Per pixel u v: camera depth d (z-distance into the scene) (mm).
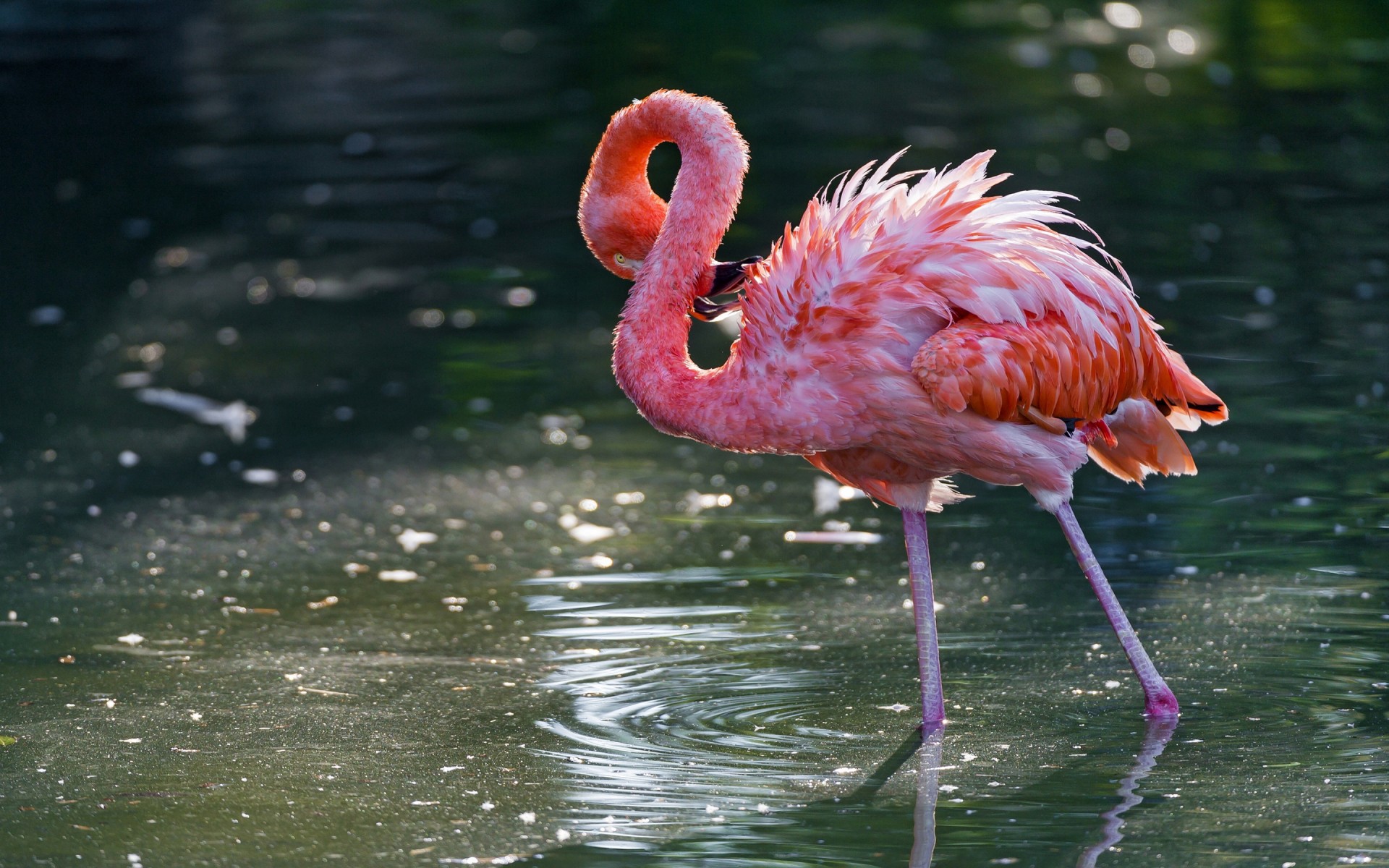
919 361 8617
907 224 9117
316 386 17422
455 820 7891
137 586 11914
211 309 20094
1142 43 33719
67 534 13125
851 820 7762
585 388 17312
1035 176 23359
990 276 8758
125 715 9438
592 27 36875
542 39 35625
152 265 21859
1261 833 7418
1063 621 10711
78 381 17547
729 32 35656
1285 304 17922
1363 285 18469
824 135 26203
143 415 16469
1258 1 36719
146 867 7422
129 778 8500
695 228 9320
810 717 9211
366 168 26406
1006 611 10953
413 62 33906
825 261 8898
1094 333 8945
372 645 10672
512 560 12492
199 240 22938
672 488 14391
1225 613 10578
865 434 8961
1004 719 9055
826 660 10180
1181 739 8625
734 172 9344
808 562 12273
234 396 17047
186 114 29906
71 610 11383
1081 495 13562
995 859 7266
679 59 33062
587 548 12773
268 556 12633
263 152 27438
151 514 13633
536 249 22484
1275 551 11680
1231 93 28781
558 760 8641
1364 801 7723
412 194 24969
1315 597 10750
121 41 35906
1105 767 8289
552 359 18188
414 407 16734
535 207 24203
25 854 7566
